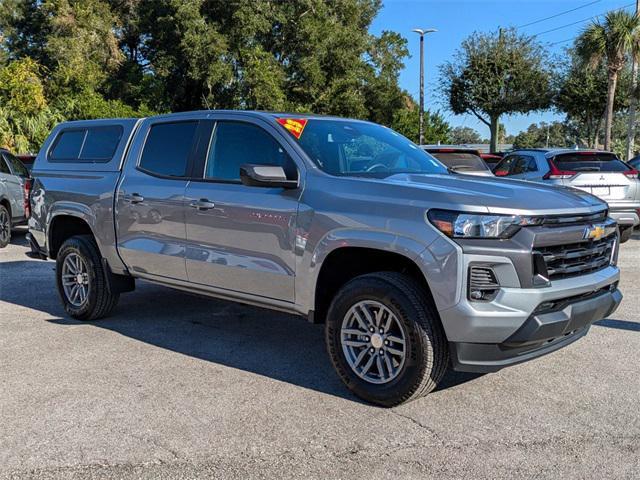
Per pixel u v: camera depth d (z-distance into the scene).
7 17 35.78
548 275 3.78
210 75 32.09
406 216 3.84
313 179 4.38
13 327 5.99
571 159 10.51
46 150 6.69
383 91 40.38
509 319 3.61
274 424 3.83
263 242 4.57
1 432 3.73
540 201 3.89
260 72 31.88
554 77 32.44
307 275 4.31
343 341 4.19
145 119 5.80
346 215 4.08
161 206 5.27
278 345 5.45
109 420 3.89
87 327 6.00
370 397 4.07
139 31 35.53
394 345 4.00
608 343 5.36
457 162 11.06
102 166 5.95
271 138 4.72
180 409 4.05
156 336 5.71
